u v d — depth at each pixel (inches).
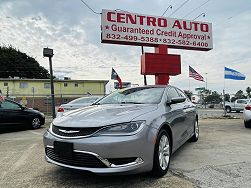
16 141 304.2
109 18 491.5
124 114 152.6
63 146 144.3
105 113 157.9
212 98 1058.7
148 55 492.7
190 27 548.7
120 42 502.6
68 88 1761.8
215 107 1137.4
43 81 1702.8
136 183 148.6
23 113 426.6
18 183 153.1
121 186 144.6
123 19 498.9
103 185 146.8
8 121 404.2
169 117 177.6
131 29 502.6
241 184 145.3
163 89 206.7
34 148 255.4
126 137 138.9
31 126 438.9
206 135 324.8
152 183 148.3
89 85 1801.2
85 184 148.9
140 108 167.2
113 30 491.5
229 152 223.1
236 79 698.2
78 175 164.9
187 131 234.8
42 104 1611.7
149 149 146.3
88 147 137.1
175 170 171.6
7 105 410.6
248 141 278.4
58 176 163.9
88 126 141.6
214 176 158.9
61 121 156.4
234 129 388.8
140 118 149.0
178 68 512.7
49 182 153.6
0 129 423.8
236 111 1051.9
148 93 201.8
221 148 240.5
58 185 148.4
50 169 179.6
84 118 152.1
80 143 138.9
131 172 139.9
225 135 323.9
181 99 189.6
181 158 203.2
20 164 194.9
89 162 139.2
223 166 180.4
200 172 167.0
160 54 501.4
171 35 530.6
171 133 177.6
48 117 775.7
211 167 178.1
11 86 1654.8
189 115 241.1
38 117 450.6
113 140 136.7
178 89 248.1
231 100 1080.8
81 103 448.5
